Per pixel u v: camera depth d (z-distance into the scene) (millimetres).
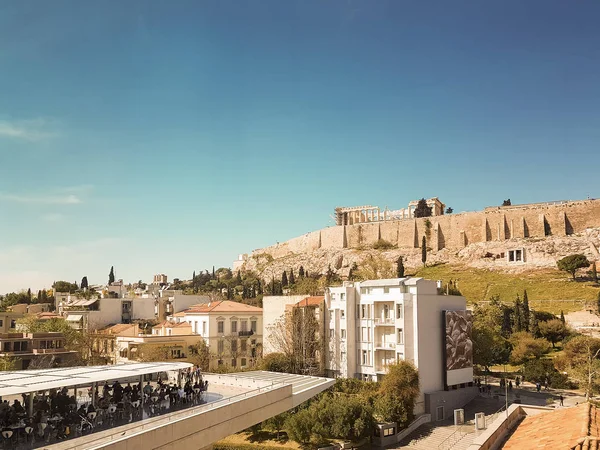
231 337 102562
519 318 130750
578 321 135250
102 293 163250
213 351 100375
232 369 90188
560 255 192500
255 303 166875
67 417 31750
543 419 27328
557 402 84062
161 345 93688
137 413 36469
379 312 89000
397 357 83750
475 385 92375
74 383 33219
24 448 28203
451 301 90312
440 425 77625
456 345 87500
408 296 83875
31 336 92625
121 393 38750
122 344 97438
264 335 106000
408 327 83125
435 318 86312
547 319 132250
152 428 31391
